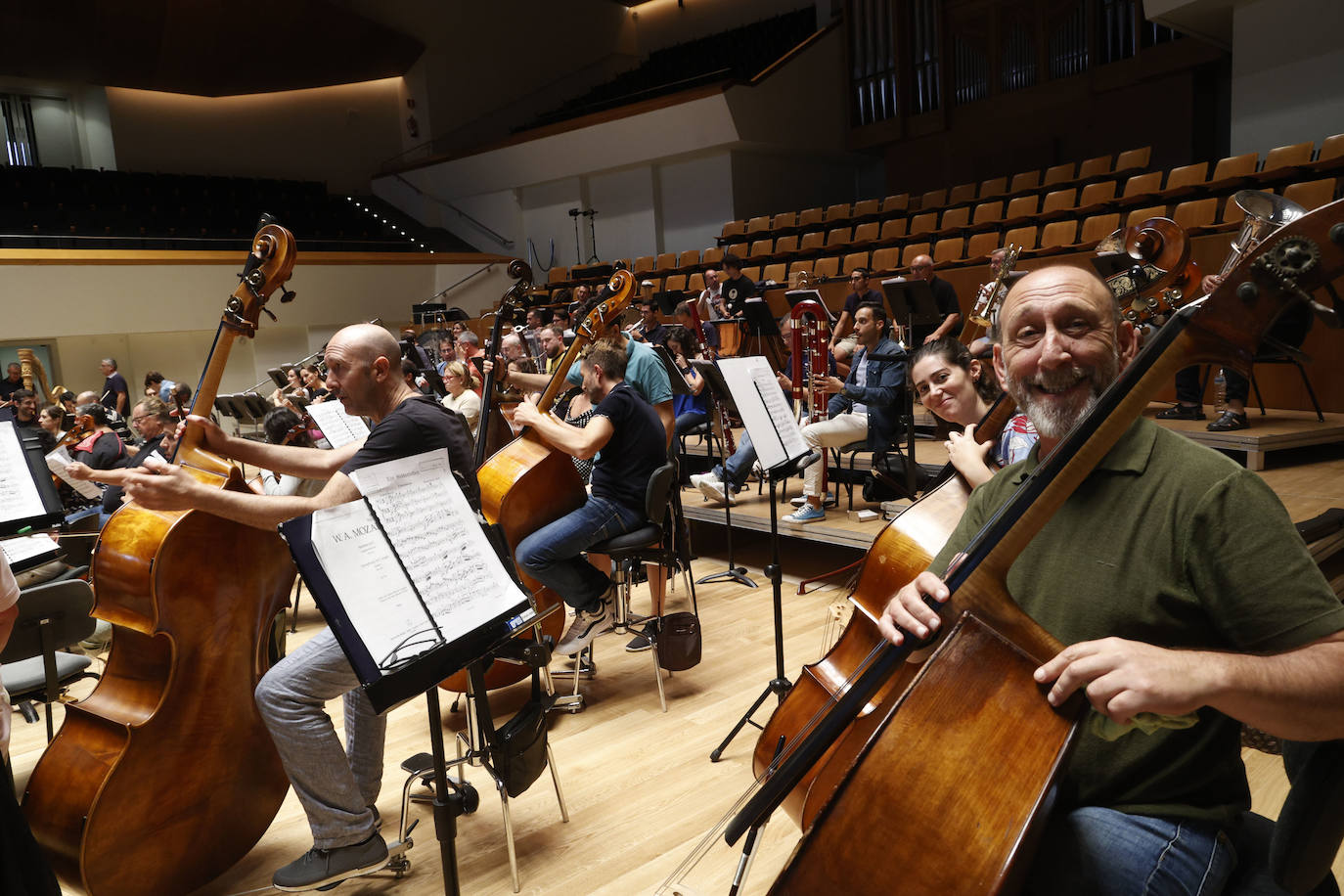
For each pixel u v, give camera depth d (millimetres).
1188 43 10359
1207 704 990
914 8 12664
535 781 2609
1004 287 2477
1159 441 1243
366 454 2324
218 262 12312
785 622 4262
